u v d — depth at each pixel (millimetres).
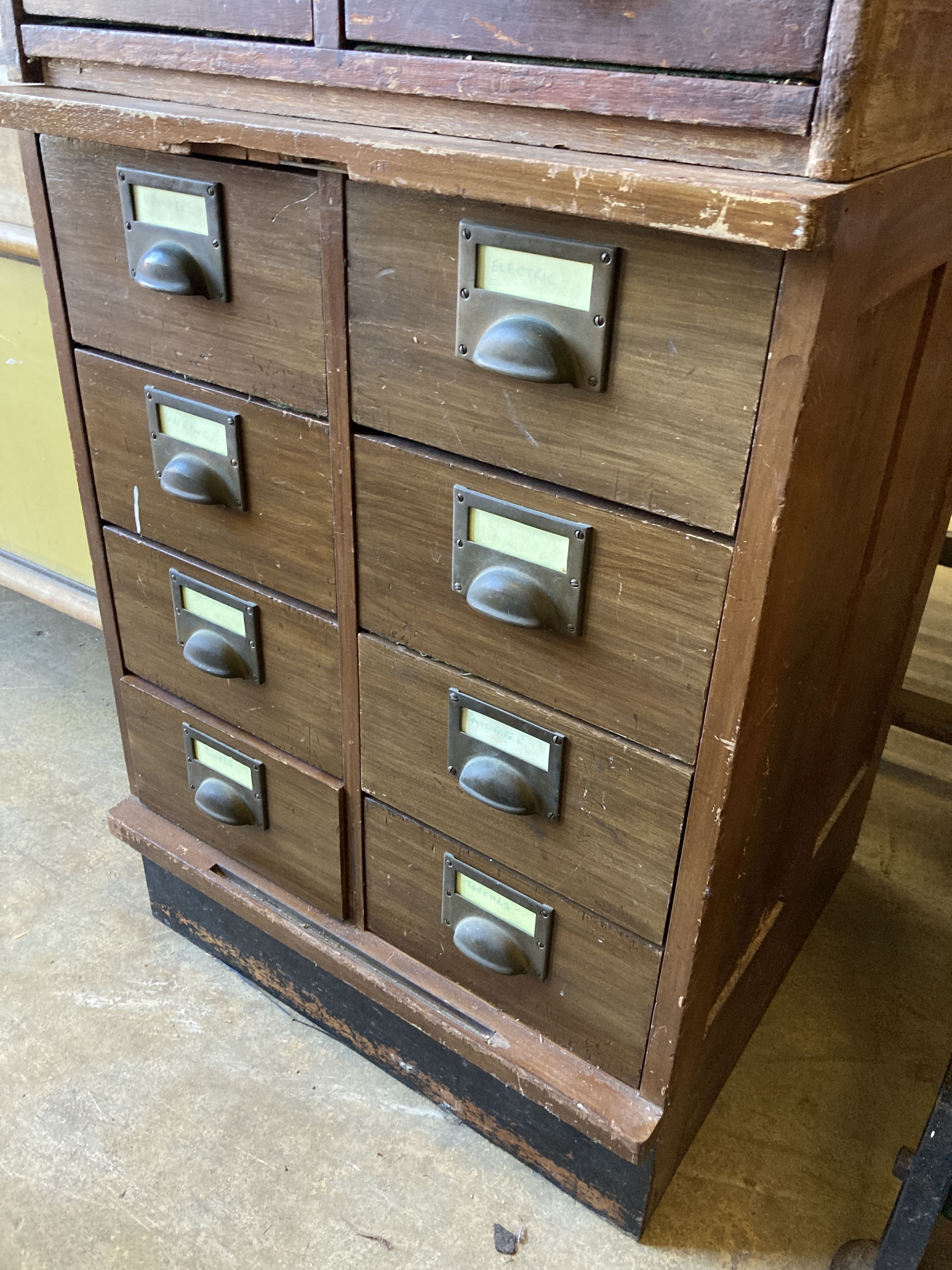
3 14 894
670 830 792
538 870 902
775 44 539
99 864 1428
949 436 1069
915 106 604
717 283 595
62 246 941
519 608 761
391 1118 1116
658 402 651
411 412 779
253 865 1182
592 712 792
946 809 1638
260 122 725
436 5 655
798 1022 1252
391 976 1072
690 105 579
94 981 1256
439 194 663
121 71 852
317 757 1035
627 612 733
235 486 931
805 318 572
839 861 1395
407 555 844
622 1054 936
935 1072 1195
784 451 614
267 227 785
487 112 667
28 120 832
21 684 1797
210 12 766
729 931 917
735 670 698
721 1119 1132
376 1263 981
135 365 958
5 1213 1012
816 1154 1098
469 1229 1015
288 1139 1089
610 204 570
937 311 825
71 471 1475
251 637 1008
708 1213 1035
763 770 822
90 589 1604
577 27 604
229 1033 1200
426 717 909
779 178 556
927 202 671
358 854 1062
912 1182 838
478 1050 990
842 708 1062
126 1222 1007
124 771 1602
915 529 1084
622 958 883
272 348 839
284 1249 990
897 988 1305
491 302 689
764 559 651
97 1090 1129
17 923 1330
